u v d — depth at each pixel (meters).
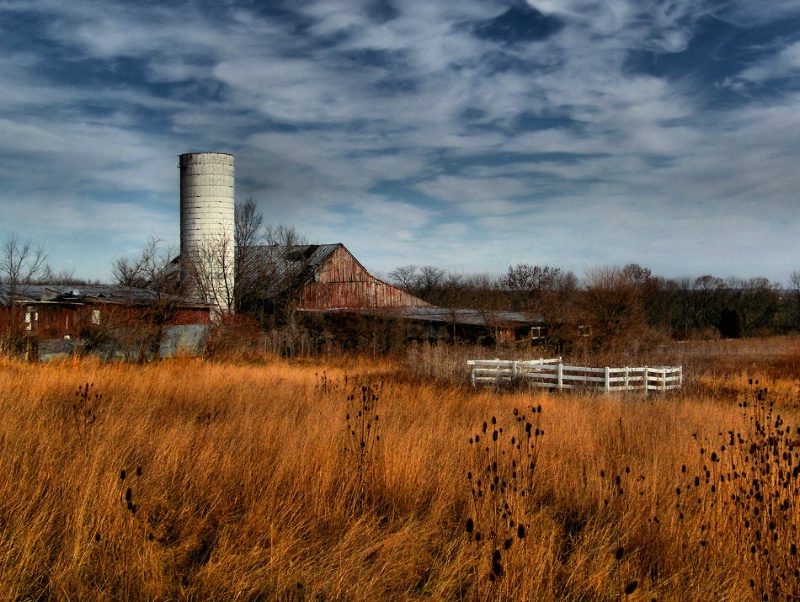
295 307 43.56
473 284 77.19
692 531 6.13
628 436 10.81
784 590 5.05
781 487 6.55
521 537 4.67
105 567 5.05
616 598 5.04
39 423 8.43
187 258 42.22
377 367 31.45
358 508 6.74
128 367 19.86
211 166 43.16
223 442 8.51
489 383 22.06
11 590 4.56
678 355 34.12
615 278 38.84
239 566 5.20
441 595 5.09
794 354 39.50
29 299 27.67
